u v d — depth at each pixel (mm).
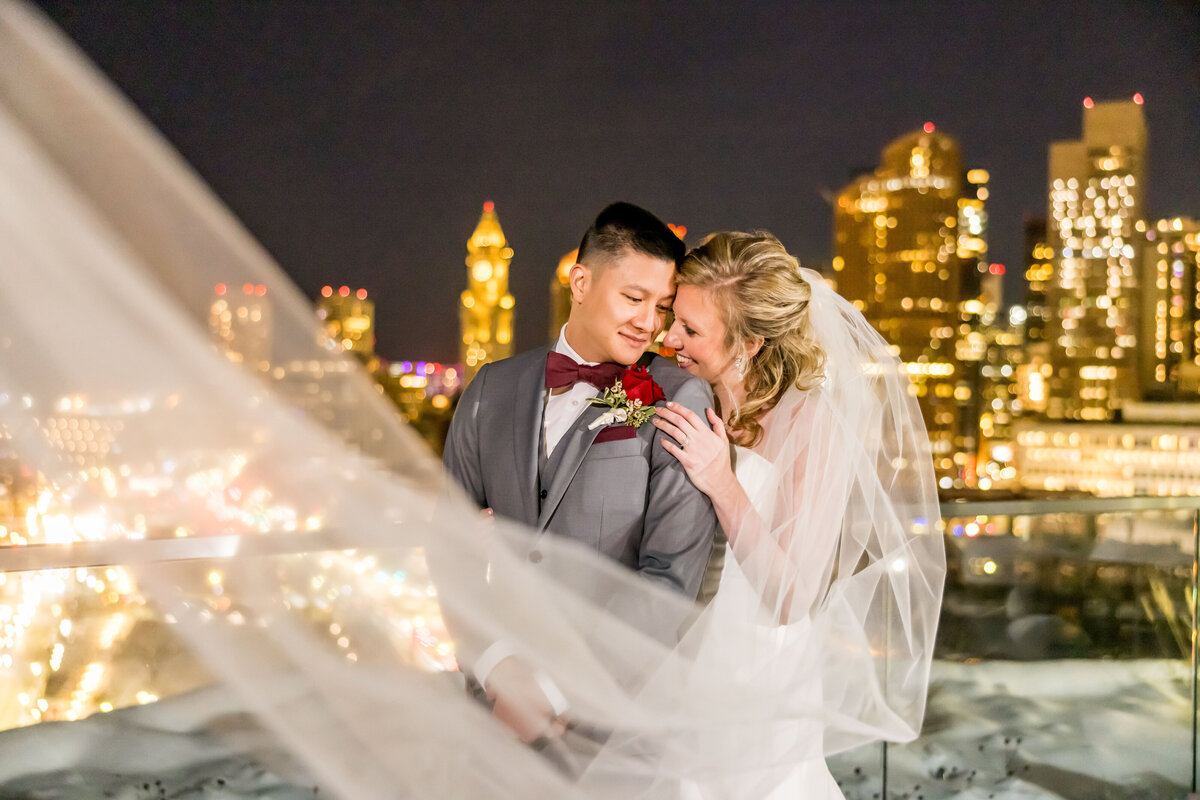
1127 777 2689
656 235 1648
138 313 949
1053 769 2572
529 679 1574
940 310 76188
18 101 869
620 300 1613
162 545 1726
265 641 1739
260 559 1645
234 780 1810
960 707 2645
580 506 1573
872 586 1772
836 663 1748
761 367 1836
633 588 1559
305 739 1753
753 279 1792
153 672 1851
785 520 1720
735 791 1592
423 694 1669
